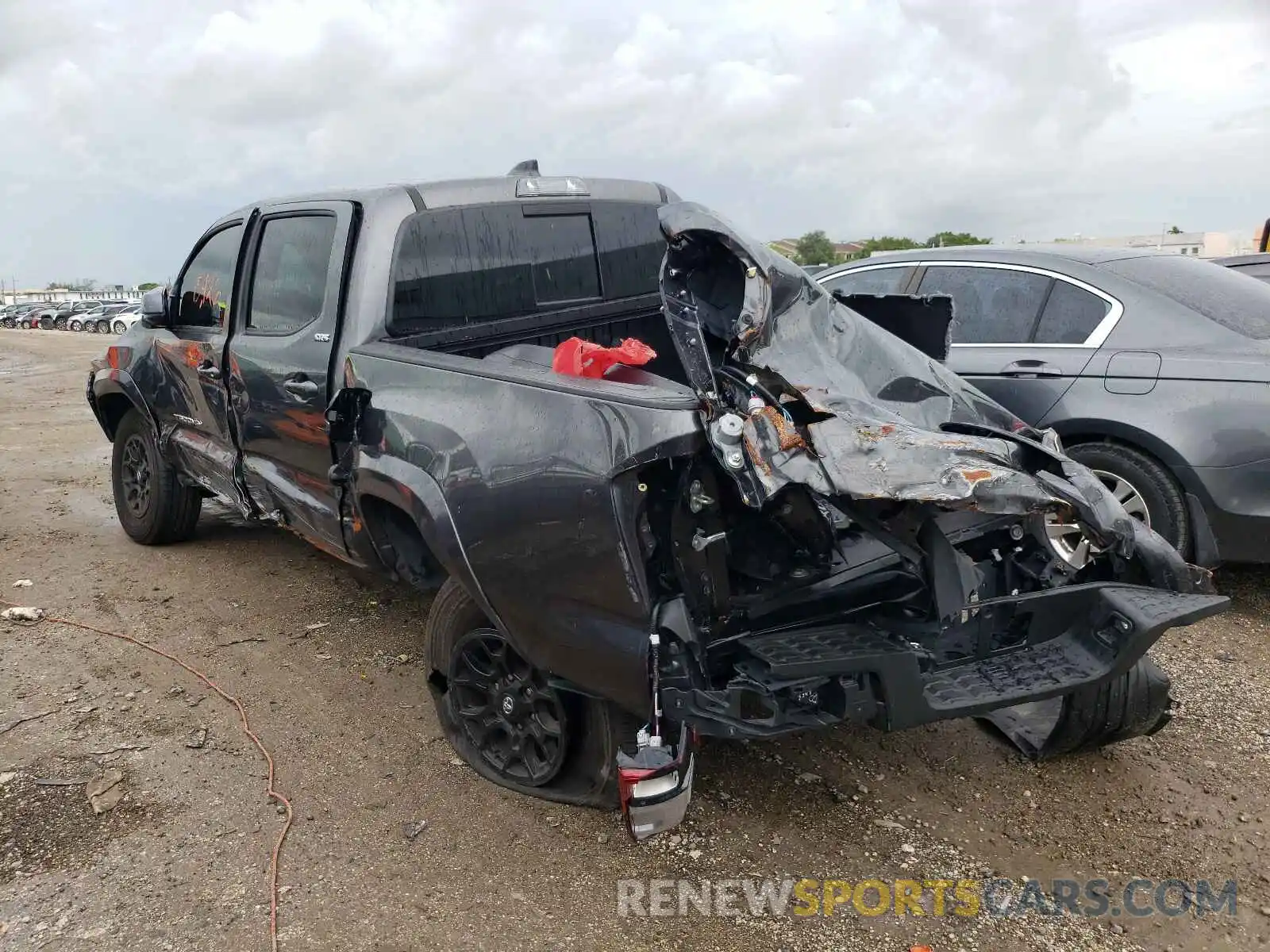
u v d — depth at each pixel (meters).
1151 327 4.56
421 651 4.33
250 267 4.31
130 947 2.50
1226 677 3.96
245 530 6.27
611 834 2.95
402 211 3.66
